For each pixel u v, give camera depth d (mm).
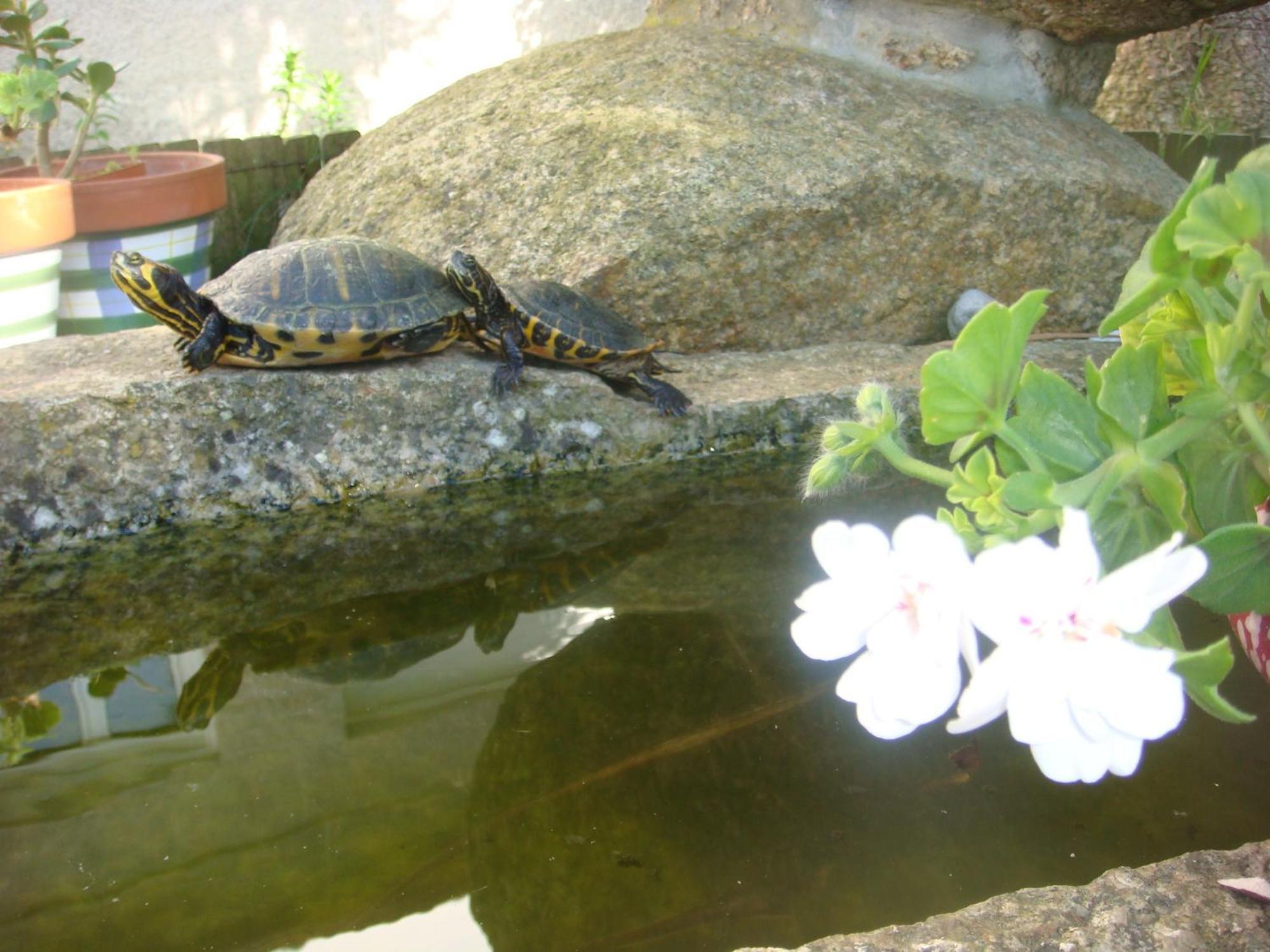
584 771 649
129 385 940
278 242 1304
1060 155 1215
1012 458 302
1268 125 1650
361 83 1873
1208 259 288
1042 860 571
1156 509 302
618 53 1276
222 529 930
